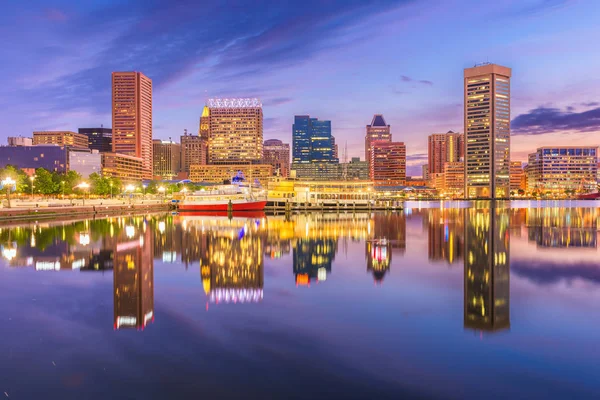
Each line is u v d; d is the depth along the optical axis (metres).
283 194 190.75
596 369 17.08
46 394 14.99
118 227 86.19
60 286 31.62
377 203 189.88
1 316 23.73
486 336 20.69
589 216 125.19
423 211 166.75
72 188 188.50
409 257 47.34
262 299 27.83
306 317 23.78
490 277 35.12
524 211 160.62
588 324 22.53
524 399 14.85
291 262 44.53
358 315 24.17
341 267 40.94
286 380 16.06
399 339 20.28
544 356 18.34
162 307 25.77
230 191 165.12
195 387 15.52
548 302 27.08
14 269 38.88
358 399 14.76
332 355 18.33
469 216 129.75
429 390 15.41
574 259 45.25
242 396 14.94
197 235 72.62
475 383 15.93
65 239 63.56
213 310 25.11
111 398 14.75
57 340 20.00
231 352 18.62
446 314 24.39
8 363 17.44
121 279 34.47
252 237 70.50
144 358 17.95
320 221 110.00
